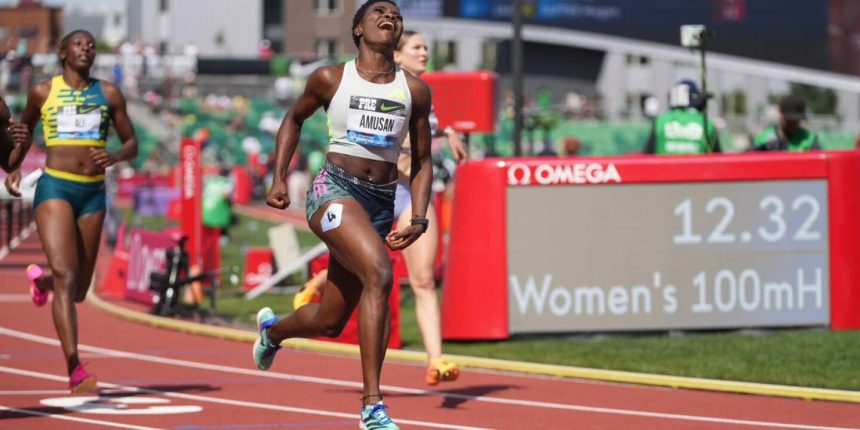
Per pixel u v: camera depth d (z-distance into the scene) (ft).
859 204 45.37
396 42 25.82
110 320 52.85
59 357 41.55
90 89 33.09
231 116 234.17
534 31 191.11
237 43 275.59
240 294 63.77
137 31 285.23
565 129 219.20
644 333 44.75
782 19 190.80
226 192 67.77
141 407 31.81
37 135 159.12
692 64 192.34
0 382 36.09
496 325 43.96
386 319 24.56
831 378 35.99
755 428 29.45
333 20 275.80
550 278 44.34
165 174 200.64
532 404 32.76
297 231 115.24
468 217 44.19
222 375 37.70
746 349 41.55
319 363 40.32
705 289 44.83
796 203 45.06
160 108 234.38
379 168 25.81
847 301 45.19
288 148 26.09
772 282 45.03
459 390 35.09
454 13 188.34
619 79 238.68
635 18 191.42
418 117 26.22
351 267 24.89
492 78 54.24
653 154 47.29
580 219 44.37
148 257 58.13
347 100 25.50
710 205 44.75
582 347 42.73
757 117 234.79
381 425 24.22
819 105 243.81
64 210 32.42
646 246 44.60
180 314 52.13
